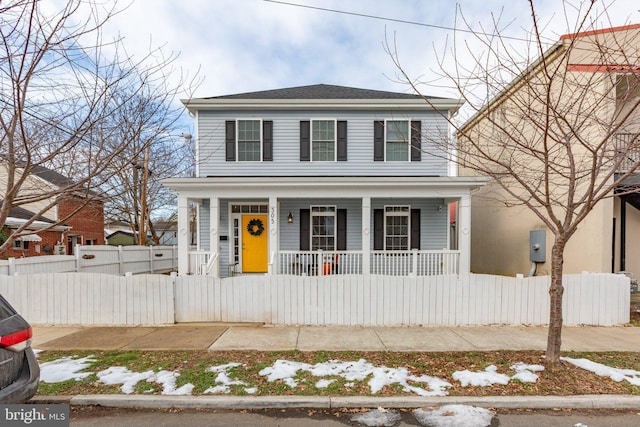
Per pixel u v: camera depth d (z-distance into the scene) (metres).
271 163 10.48
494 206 12.35
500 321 6.15
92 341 5.19
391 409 3.37
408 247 10.75
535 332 5.68
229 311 6.23
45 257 8.33
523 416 3.26
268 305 6.17
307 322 6.14
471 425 3.09
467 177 8.81
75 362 4.30
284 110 10.55
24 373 2.90
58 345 5.00
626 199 9.47
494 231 12.36
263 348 4.87
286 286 6.17
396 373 4.00
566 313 6.13
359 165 10.48
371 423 3.14
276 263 9.13
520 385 3.72
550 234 9.61
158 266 14.48
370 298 6.15
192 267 9.34
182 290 6.22
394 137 10.46
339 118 10.53
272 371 4.04
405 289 6.16
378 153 10.49
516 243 11.03
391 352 4.73
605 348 4.91
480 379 3.85
